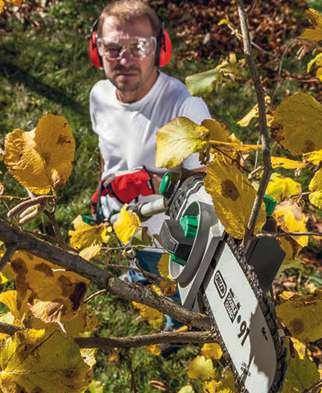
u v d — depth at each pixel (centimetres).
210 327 103
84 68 533
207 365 168
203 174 114
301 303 100
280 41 565
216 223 93
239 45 557
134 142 253
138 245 138
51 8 581
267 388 77
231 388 106
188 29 581
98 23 248
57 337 90
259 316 79
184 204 107
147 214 146
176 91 247
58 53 544
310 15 98
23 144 100
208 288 94
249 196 87
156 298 102
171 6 604
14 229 86
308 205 241
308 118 92
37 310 95
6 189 398
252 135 478
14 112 495
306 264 374
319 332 99
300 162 106
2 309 344
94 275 96
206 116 247
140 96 247
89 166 447
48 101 505
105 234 141
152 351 194
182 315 102
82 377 90
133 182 226
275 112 92
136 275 276
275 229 103
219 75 129
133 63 238
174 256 99
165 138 96
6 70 528
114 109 258
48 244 90
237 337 84
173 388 329
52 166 100
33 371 89
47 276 99
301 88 511
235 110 496
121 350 305
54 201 100
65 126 100
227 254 89
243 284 83
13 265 99
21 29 564
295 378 97
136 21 237
